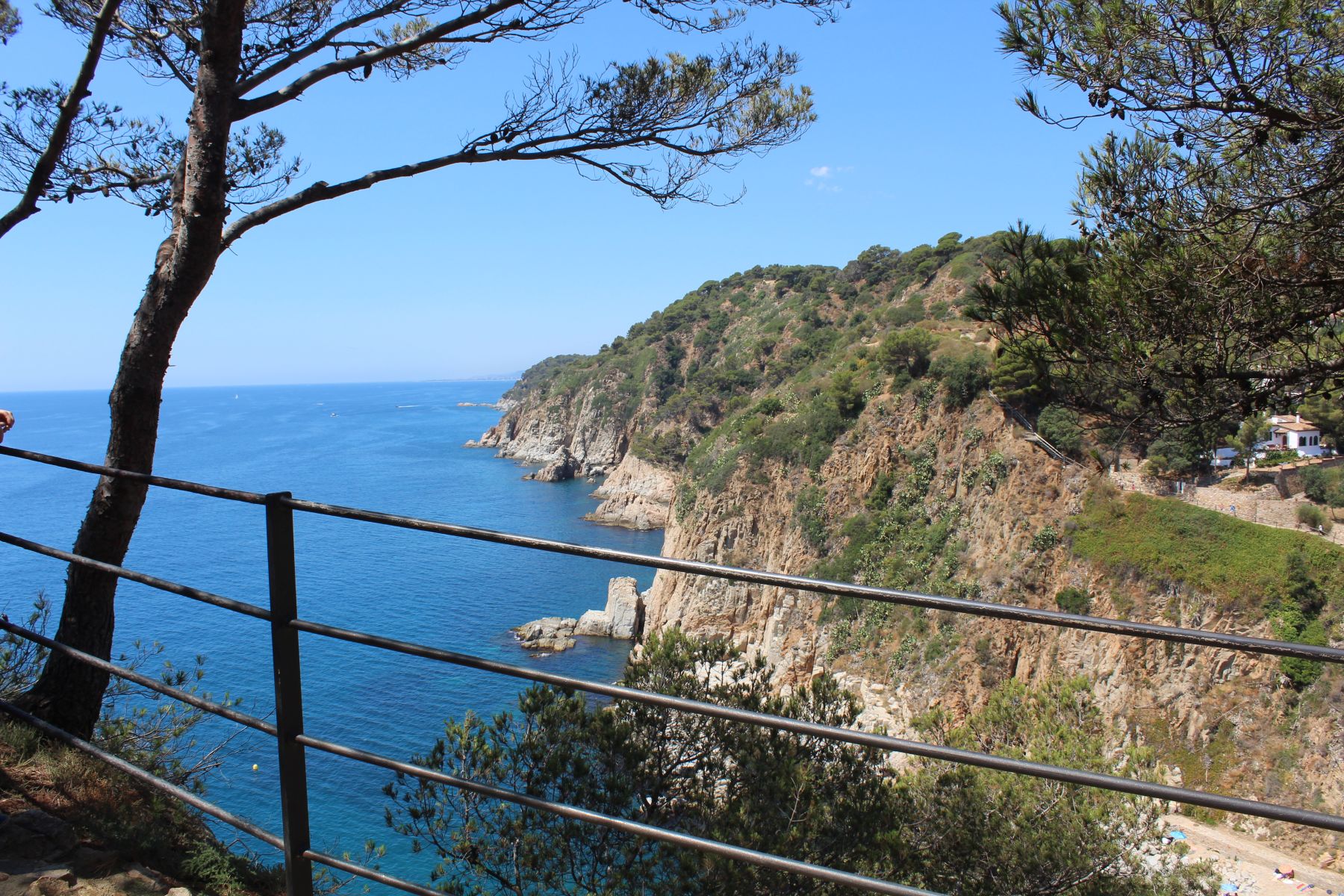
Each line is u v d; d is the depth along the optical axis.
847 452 51.34
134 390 5.74
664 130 7.26
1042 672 35.84
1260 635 31.33
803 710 8.12
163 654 29.05
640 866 6.58
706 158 7.55
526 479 118.62
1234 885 19.27
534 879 6.62
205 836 4.44
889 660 40.66
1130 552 35.12
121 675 3.45
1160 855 9.23
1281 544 32.34
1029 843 8.39
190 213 5.53
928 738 12.20
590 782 6.82
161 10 7.10
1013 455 41.22
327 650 35.81
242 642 31.20
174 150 7.94
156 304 5.74
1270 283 6.17
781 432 56.31
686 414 104.75
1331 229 5.88
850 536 47.88
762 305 129.75
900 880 7.24
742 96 7.46
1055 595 36.66
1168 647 32.97
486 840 6.95
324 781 21.56
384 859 18.41
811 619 46.25
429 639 45.75
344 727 26.53
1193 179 6.43
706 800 7.31
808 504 50.88
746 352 111.31
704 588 52.16
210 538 62.38
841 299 108.44
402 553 65.81
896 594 2.13
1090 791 9.31
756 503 54.94
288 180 8.32
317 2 7.40
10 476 105.00
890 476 48.72
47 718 5.58
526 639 48.09
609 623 50.84
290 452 141.88
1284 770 29.30
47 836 3.61
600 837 6.75
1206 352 6.48
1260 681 30.92
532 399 152.88
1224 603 32.31
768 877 6.58
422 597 52.97
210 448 147.38
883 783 7.80
